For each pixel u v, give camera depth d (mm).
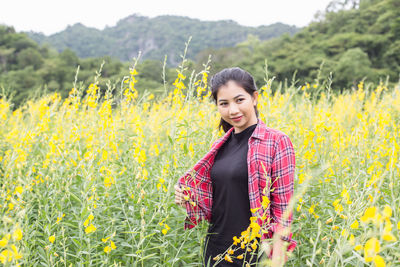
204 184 2107
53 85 38281
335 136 3363
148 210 2473
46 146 3570
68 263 2256
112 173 2578
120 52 135375
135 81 2855
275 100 3877
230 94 1880
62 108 4262
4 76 37438
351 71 27344
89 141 3018
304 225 2297
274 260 1549
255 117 2016
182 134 2604
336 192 2562
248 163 1834
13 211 2195
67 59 44969
